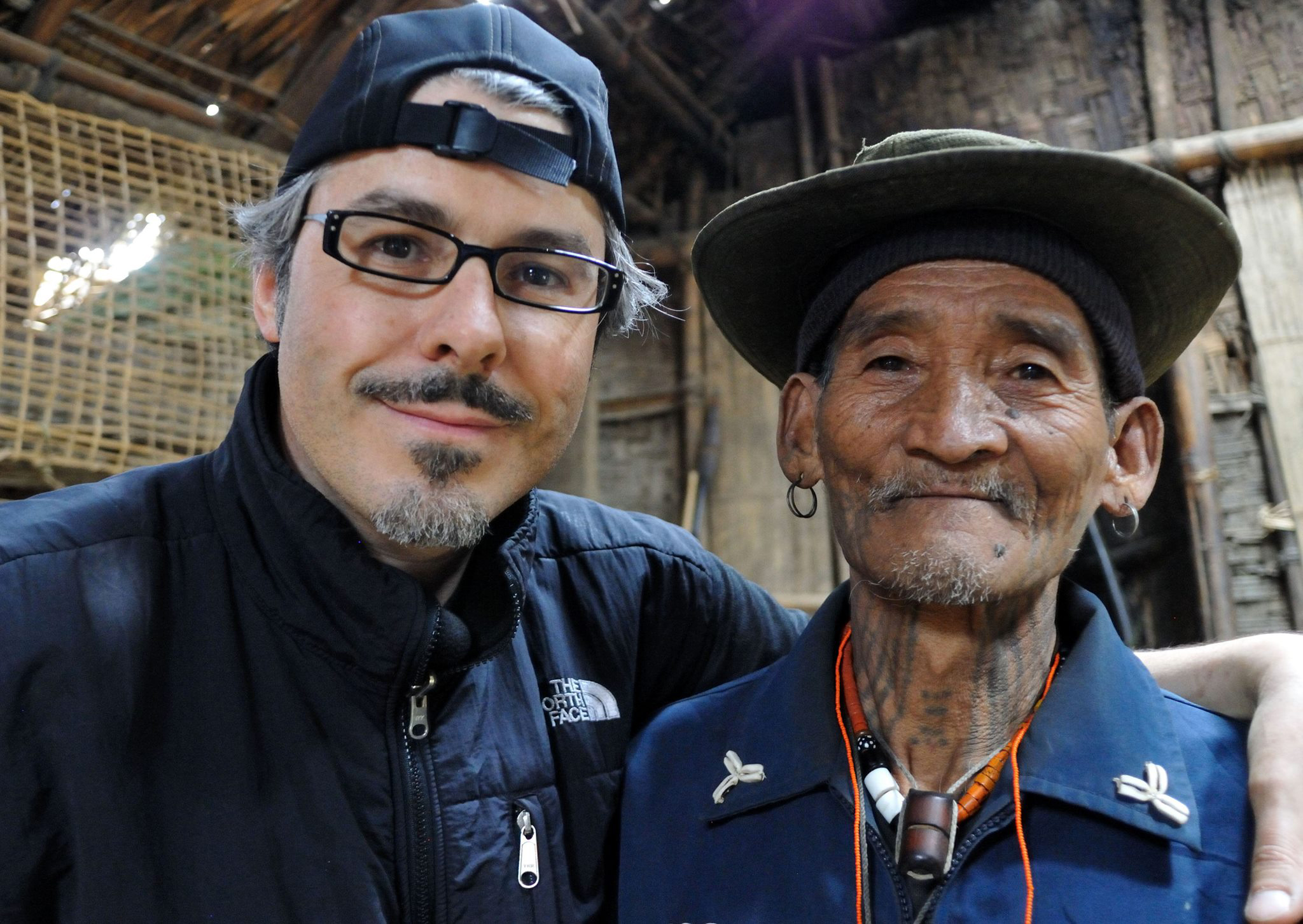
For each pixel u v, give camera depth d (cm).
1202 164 287
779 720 101
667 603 130
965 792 93
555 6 279
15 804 84
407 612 95
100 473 202
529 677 111
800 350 109
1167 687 107
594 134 103
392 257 97
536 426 100
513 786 103
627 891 101
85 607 91
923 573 88
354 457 96
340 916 90
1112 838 86
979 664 95
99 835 85
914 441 90
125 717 89
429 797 97
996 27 330
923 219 97
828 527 317
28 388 191
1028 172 90
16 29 207
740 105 366
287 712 96
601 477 350
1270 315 275
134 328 208
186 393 213
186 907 87
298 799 93
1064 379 93
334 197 99
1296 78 288
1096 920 82
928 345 93
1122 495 104
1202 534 272
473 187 96
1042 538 91
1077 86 316
